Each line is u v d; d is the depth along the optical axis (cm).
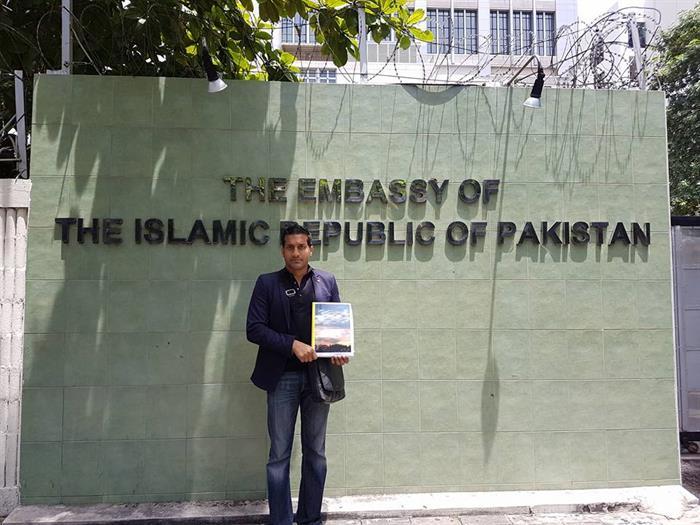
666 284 464
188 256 435
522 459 448
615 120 470
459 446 446
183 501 427
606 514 423
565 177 463
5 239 427
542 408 452
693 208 1177
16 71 517
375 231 446
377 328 445
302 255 371
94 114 434
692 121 1100
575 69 496
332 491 437
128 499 423
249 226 440
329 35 503
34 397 420
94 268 428
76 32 490
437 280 450
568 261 459
